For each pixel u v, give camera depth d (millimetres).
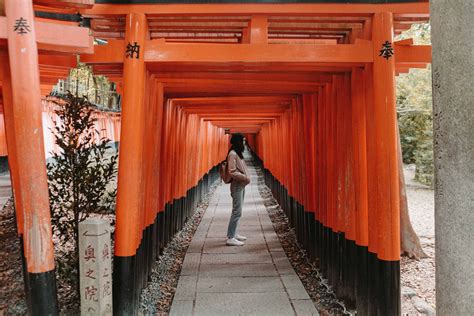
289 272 4801
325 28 3447
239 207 6027
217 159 17062
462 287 1270
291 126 6848
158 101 4387
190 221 8062
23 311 3434
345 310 3750
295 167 6461
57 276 3836
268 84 4520
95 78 15164
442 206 1347
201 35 3840
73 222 3541
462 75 1272
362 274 3514
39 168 2281
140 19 3086
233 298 4000
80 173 3521
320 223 4742
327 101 4254
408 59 3219
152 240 4574
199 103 6727
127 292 3133
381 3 3076
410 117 10695
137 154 3117
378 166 3109
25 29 2246
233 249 5828
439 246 1365
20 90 2240
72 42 2545
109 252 2621
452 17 1294
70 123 3625
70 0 2641
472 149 1252
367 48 3137
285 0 3064
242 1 3057
